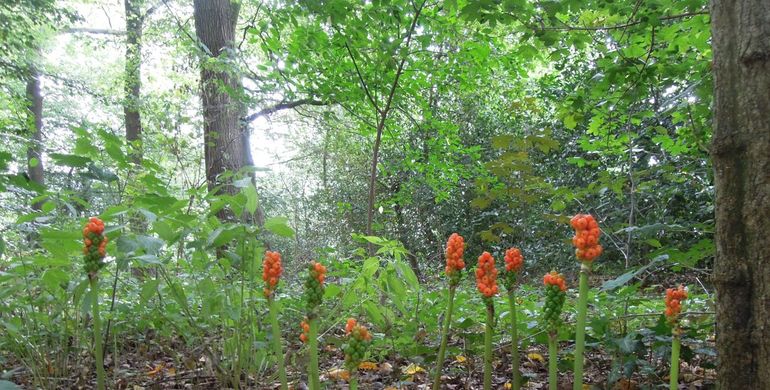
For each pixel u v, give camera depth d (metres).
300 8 5.30
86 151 2.69
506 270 1.84
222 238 2.44
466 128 11.77
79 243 2.36
